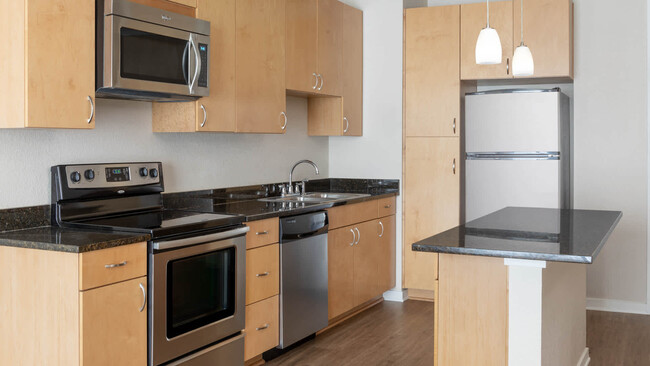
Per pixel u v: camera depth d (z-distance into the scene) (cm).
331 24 452
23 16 238
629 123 462
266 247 339
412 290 500
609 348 382
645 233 463
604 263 475
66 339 235
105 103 314
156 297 264
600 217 339
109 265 240
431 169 485
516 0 459
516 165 460
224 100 341
